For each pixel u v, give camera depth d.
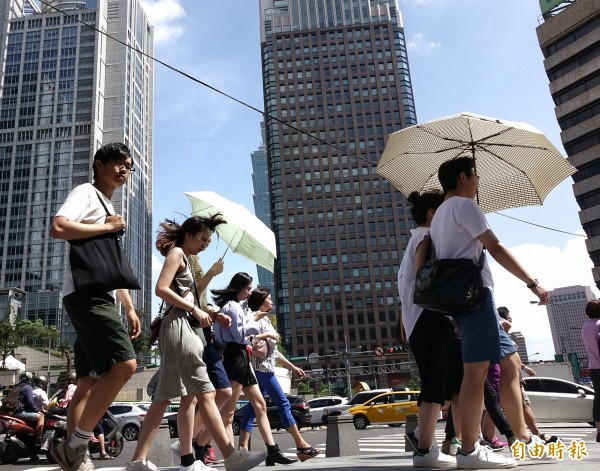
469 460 2.96
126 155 3.21
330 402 24.05
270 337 5.17
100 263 2.72
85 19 128.38
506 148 4.91
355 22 109.50
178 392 3.39
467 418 2.98
